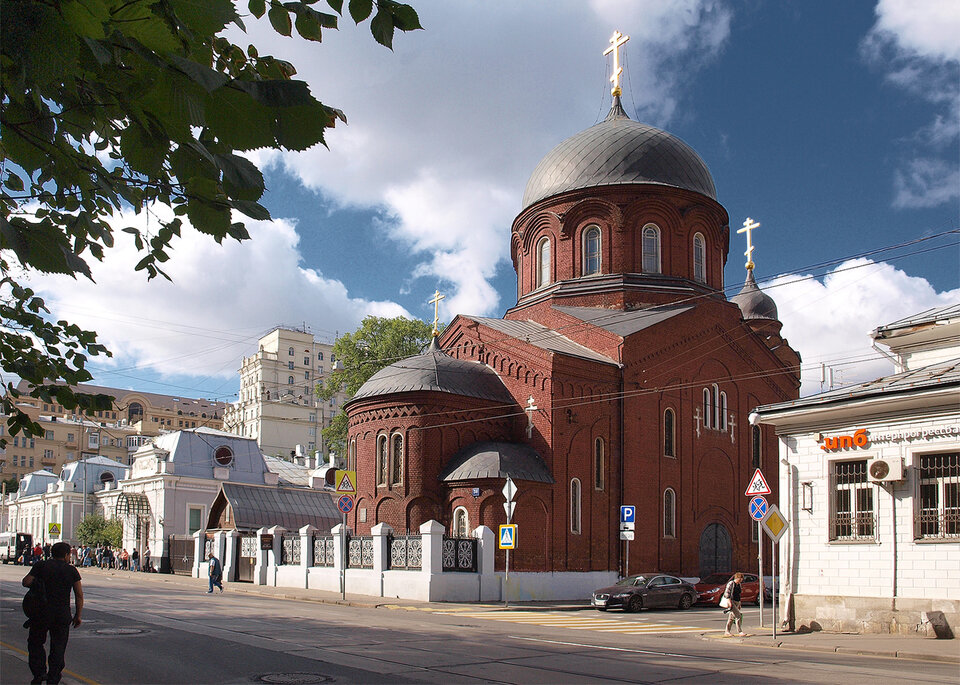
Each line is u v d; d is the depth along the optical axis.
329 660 14.23
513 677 12.95
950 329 25.06
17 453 112.06
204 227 4.96
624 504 37.56
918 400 20.91
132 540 59.62
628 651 17.08
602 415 37.94
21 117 4.41
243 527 46.81
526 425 37.34
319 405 117.81
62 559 11.44
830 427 23.03
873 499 21.97
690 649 18.17
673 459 39.91
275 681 12.05
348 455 39.12
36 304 9.07
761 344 45.25
